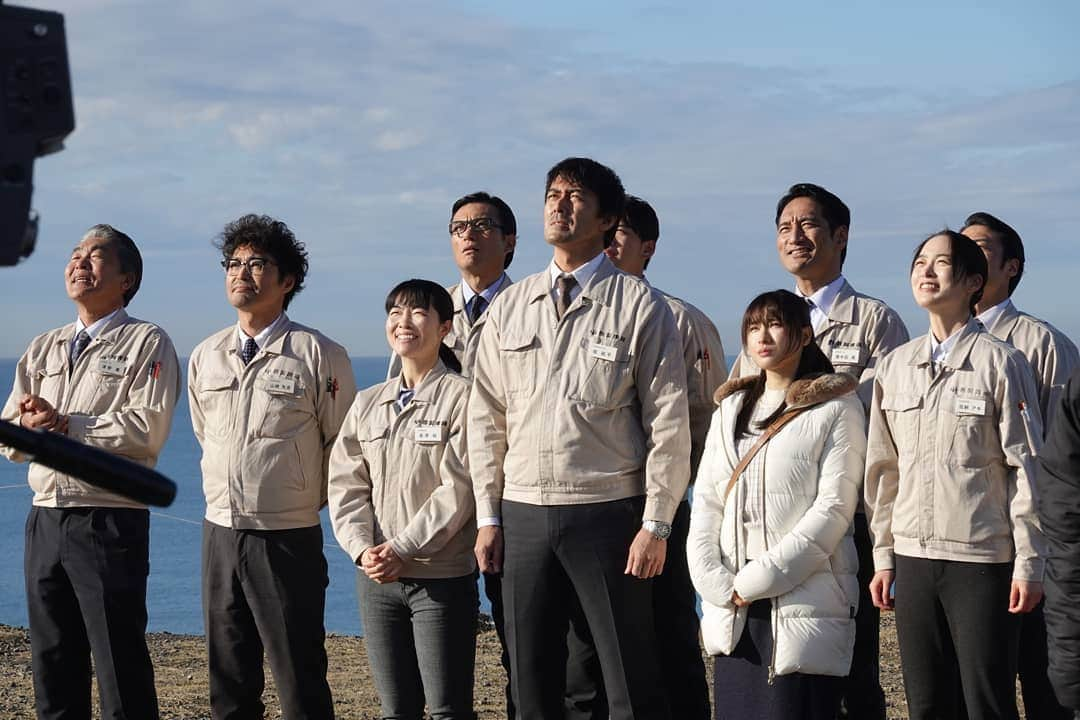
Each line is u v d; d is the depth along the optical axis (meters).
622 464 4.77
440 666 5.02
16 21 1.58
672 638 5.34
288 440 5.38
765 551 4.50
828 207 5.45
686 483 4.74
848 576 4.54
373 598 5.15
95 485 1.99
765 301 4.66
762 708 4.44
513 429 4.86
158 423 5.66
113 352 5.74
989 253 5.58
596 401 4.74
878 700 5.31
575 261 4.95
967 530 4.53
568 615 4.91
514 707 5.29
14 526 39.97
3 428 1.89
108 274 5.77
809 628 4.40
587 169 4.86
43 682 5.60
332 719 5.46
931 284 4.70
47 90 1.59
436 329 5.27
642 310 4.83
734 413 4.73
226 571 5.36
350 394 5.56
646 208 5.93
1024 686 5.19
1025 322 5.55
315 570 5.43
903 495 4.69
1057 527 3.53
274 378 5.41
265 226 5.55
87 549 5.48
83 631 5.66
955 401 4.60
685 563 5.37
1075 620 3.51
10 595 26.69
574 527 4.70
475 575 5.20
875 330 5.39
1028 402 4.55
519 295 5.03
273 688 7.50
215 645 5.42
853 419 4.58
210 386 5.49
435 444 5.12
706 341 5.55
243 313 5.59
